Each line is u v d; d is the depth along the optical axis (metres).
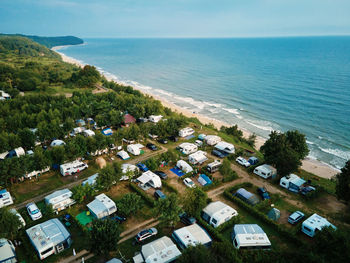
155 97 139.75
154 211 33.88
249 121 103.62
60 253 30.53
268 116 108.69
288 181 46.28
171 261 27.33
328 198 44.19
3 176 42.59
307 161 71.50
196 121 91.12
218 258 27.16
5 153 54.19
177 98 138.00
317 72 193.25
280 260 26.67
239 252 28.42
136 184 46.53
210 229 33.91
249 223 36.78
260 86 158.25
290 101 126.31
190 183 46.12
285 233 33.59
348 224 36.88
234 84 166.38
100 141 54.72
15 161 43.84
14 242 31.34
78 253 30.56
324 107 115.69
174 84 171.00
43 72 165.00
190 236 31.19
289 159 46.25
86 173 50.19
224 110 117.19
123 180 47.75
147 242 32.38
